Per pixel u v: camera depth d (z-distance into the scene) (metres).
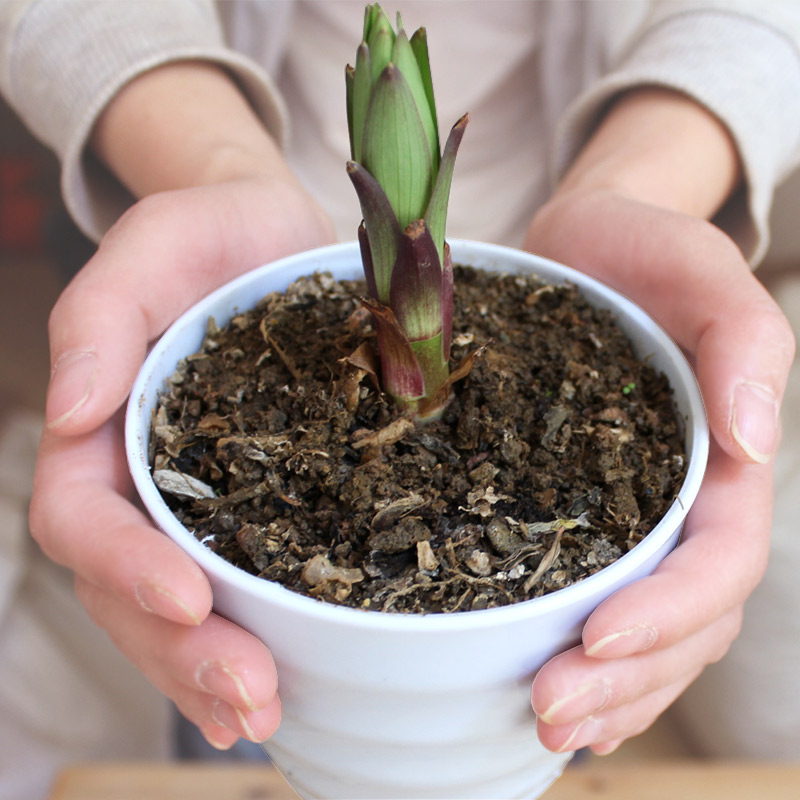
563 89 0.52
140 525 0.34
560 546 0.34
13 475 0.65
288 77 0.57
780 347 0.36
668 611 0.33
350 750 0.34
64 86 0.47
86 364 0.36
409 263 0.33
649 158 0.45
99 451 0.37
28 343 0.88
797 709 0.57
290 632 0.32
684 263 0.39
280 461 0.35
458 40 0.52
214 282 0.41
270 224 0.42
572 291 0.39
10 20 0.47
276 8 0.51
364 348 0.35
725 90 0.46
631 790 0.42
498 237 0.57
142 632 0.34
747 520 0.36
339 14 0.51
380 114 0.31
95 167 0.49
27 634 0.60
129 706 0.63
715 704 0.60
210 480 0.35
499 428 0.35
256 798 0.43
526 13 0.51
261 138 0.47
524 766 0.36
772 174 0.48
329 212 0.58
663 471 0.35
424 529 0.34
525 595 0.33
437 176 0.32
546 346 0.38
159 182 0.47
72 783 0.43
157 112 0.47
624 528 0.34
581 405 0.36
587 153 0.47
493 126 0.55
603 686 0.33
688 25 0.49
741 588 0.35
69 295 0.37
